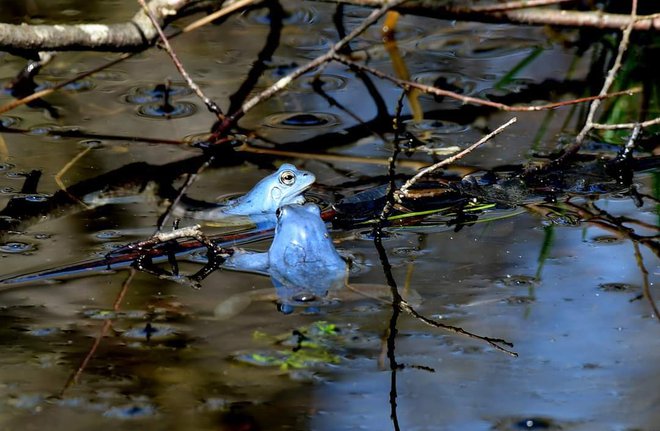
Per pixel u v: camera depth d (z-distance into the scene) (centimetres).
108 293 763
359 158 1066
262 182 964
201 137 1121
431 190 965
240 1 1162
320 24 1487
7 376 630
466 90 1253
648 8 1386
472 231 890
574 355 657
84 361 652
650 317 710
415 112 1197
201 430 570
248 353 665
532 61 1350
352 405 600
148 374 636
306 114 1194
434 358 658
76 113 1181
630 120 1148
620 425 571
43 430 568
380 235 888
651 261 812
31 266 812
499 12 1258
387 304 741
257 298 754
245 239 891
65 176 1016
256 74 1302
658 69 1303
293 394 612
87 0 1517
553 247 846
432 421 580
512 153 1067
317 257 817
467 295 755
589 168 1012
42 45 1017
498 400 602
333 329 701
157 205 961
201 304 744
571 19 1274
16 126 1141
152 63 1345
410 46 1410
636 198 959
